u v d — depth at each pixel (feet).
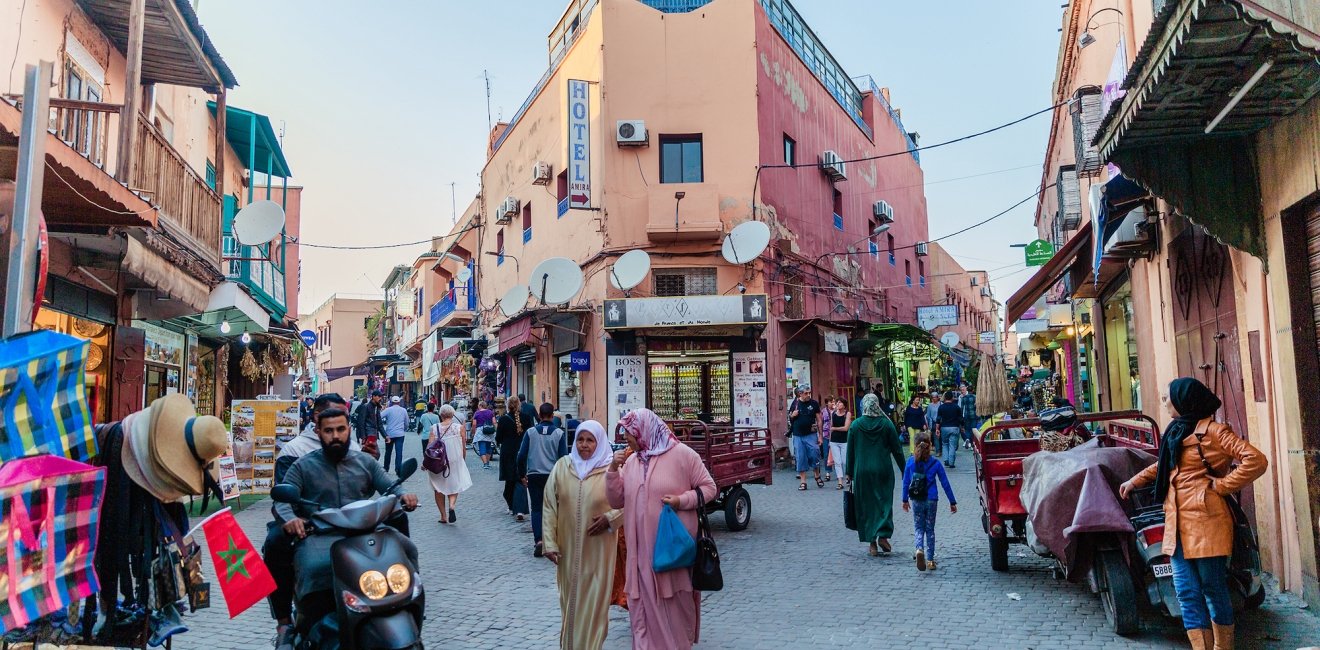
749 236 55.36
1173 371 29.84
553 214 69.00
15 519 10.71
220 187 43.14
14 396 11.34
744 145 59.93
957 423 53.06
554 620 20.45
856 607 21.03
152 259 32.81
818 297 68.90
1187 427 15.75
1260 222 20.88
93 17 34.37
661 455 16.37
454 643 18.61
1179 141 21.27
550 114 70.03
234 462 40.70
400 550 13.41
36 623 11.47
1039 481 19.76
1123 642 17.56
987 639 18.10
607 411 57.26
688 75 60.44
